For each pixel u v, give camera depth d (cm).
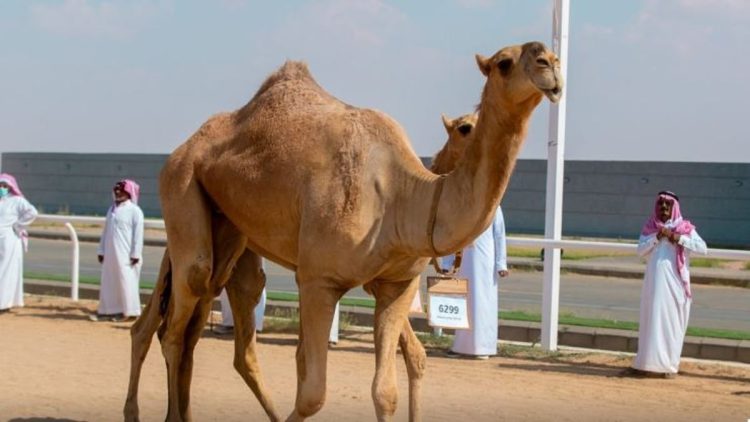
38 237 3294
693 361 1261
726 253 1166
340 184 717
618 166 3653
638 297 2027
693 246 1169
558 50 1309
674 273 1171
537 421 930
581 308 1828
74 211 4700
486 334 1277
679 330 1170
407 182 710
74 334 1392
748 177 3441
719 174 3481
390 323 735
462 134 821
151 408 955
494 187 658
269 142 771
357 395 1033
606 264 2597
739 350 1286
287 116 777
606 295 2053
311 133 752
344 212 710
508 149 650
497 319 1373
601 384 1123
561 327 1412
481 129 659
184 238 820
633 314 1745
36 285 1833
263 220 774
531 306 1825
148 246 3042
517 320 1475
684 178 3538
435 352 1322
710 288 2280
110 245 1520
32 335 1376
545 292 1314
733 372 1205
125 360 1209
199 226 816
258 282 855
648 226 1198
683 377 1178
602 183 3681
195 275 816
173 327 842
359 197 712
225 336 1409
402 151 724
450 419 930
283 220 759
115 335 1394
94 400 988
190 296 825
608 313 1753
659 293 1167
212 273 830
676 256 1175
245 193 779
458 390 1077
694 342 1312
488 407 989
